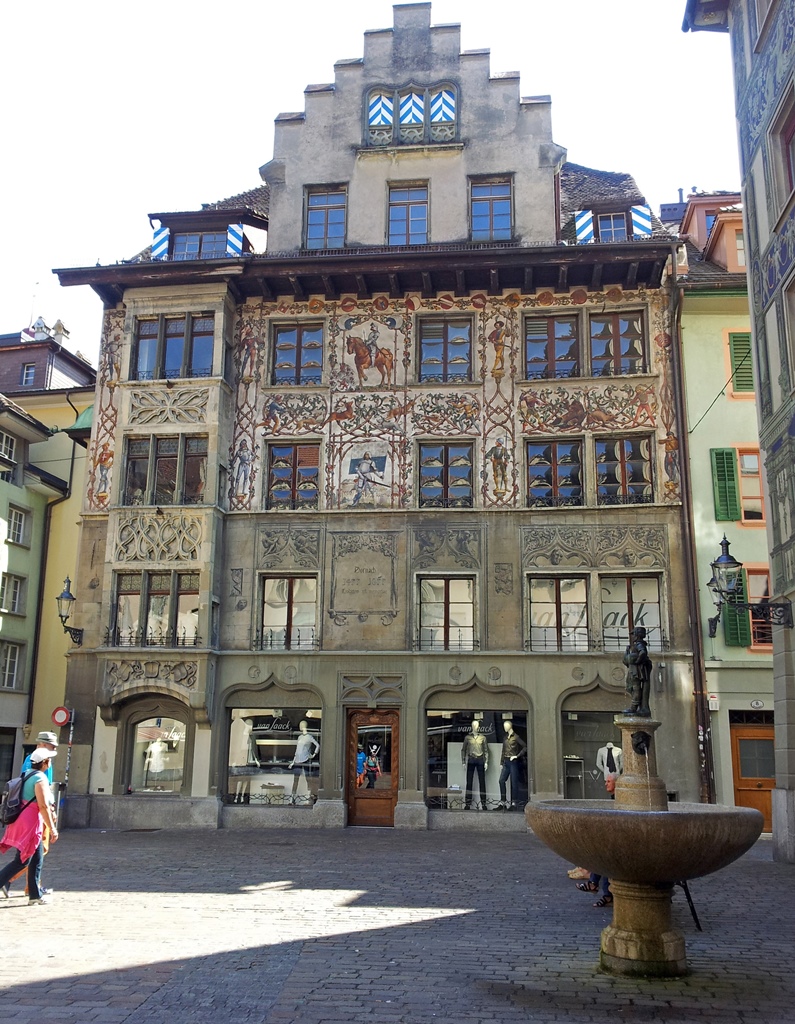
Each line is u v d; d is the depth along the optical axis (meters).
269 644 23.92
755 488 23.88
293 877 13.98
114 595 23.84
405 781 22.59
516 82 26.95
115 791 23.14
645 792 9.80
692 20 21.94
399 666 23.23
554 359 24.94
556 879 13.96
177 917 10.69
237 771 23.33
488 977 8.20
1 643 28.98
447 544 23.86
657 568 23.12
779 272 18.02
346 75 27.64
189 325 25.36
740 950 9.35
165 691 23.00
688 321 24.78
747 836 8.02
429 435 24.58
